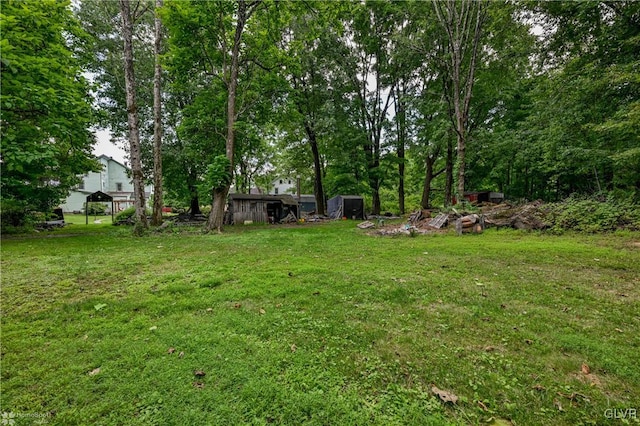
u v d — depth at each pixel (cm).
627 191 907
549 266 487
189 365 209
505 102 1689
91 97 1001
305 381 191
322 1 1092
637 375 195
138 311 312
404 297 348
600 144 992
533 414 163
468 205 1194
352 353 226
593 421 157
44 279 437
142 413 164
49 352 226
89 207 3025
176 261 561
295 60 1362
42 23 693
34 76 647
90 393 180
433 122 1603
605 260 511
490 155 1591
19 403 170
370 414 164
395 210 2923
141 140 1633
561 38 982
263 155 2973
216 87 1371
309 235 991
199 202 2119
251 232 1114
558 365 208
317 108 1864
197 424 156
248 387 185
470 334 255
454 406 170
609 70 831
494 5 1107
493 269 475
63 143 990
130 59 1063
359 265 513
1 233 1070
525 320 282
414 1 1381
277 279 425
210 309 315
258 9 1125
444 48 1507
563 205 930
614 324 272
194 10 1002
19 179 963
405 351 228
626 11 837
